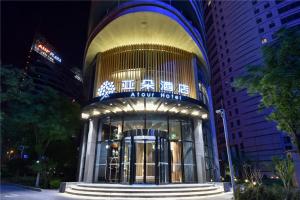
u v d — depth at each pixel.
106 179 19.91
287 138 42.00
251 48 52.41
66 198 14.84
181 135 21.50
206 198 14.85
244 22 55.84
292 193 10.91
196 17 28.53
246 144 49.88
